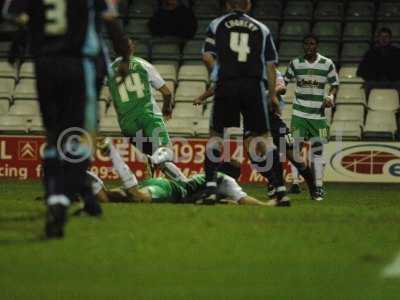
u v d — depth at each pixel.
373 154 52.22
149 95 38.03
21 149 53.16
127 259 20.06
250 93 32.50
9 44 60.31
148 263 19.75
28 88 59.12
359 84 57.47
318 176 41.81
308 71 44.38
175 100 57.66
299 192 45.88
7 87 59.06
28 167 53.09
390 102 56.88
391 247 22.39
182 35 60.84
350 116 56.22
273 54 32.84
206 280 18.42
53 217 21.98
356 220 27.72
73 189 23.19
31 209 29.08
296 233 24.23
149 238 22.66
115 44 26.78
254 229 24.72
